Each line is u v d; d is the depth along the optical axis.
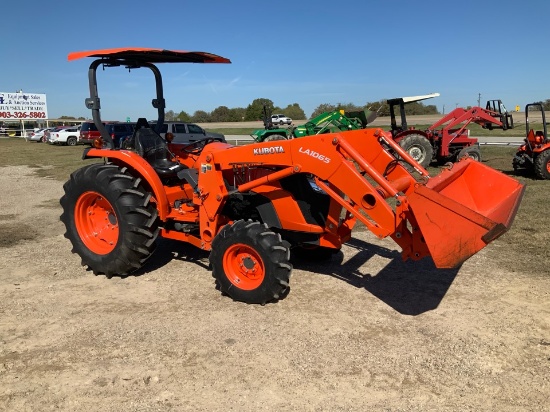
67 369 3.48
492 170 4.73
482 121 15.15
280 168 4.82
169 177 5.71
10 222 8.02
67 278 5.33
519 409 3.01
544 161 11.47
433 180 4.32
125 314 4.38
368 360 3.57
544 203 8.74
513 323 4.15
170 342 3.86
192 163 6.11
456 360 3.57
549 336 3.92
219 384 3.29
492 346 3.77
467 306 4.50
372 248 6.32
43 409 3.03
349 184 4.27
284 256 4.37
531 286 4.96
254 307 4.51
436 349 3.73
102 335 3.98
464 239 3.68
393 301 4.63
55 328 4.11
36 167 16.86
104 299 4.74
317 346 3.78
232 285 4.61
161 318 4.29
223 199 4.89
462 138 14.80
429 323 4.16
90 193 5.33
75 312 4.43
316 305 4.55
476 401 3.10
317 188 5.16
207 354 3.67
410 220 4.09
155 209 5.25
